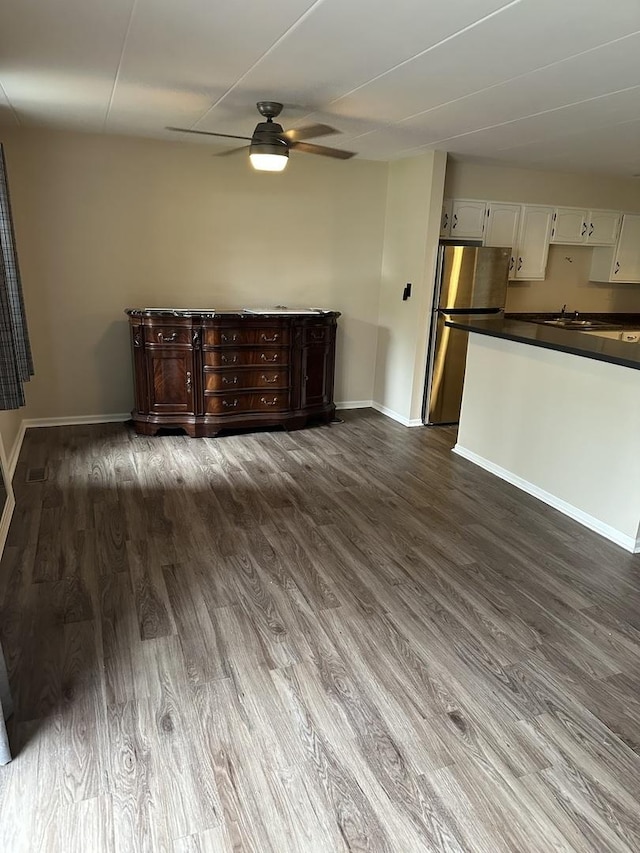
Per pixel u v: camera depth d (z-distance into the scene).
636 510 3.06
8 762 1.71
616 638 2.38
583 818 1.60
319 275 5.42
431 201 4.79
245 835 1.52
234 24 2.16
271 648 2.24
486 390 4.21
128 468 4.05
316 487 3.83
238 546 3.02
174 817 1.56
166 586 2.63
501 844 1.52
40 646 2.21
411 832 1.54
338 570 2.81
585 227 5.78
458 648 2.28
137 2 1.99
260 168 3.45
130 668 2.11
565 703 2.01
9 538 3.02
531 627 2.42
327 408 5.29
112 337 4.90
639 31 2.12
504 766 1.75
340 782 1.68
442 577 2.78
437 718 1.93
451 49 2.35
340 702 1.98
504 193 5.34
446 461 4.41
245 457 4.36
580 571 2.88
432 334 5.15
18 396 3.24
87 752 1.75
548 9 1.94
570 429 3.47
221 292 5.14
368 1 1.92
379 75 2.72
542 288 6.16
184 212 4.84
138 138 4.55
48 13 2.10
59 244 4.57
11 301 3.72
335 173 5.21
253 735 1.83
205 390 4.70
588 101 3.05
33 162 4.34
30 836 1.50
